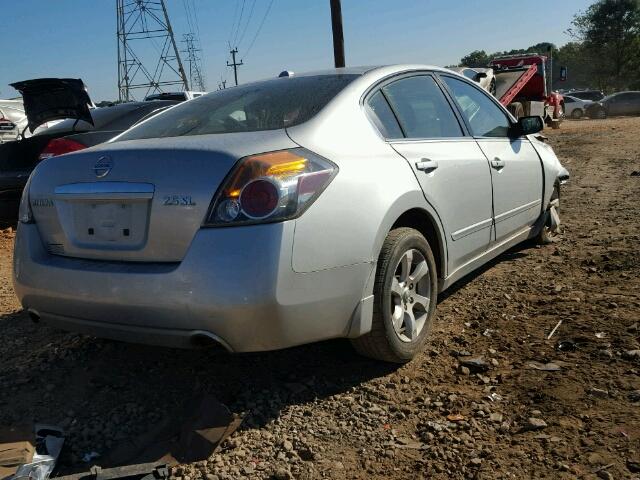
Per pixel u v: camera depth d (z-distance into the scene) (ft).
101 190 9.94
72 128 23.34
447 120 14.02
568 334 12.57
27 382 11.50
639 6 186.50
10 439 9.11
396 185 10.95
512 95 66.03
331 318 9.75
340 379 11.21
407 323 11.44
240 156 9.27
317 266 9.37
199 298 8.91
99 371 11.85
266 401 10.53
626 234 20.56
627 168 38.81
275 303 8.91
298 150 9.75
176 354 12.45
